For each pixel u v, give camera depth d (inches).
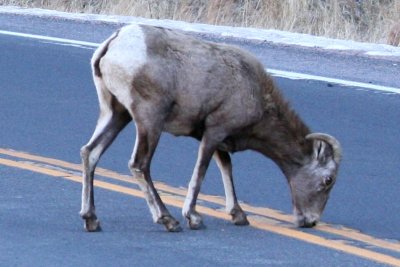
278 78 1205.1
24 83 1168.8
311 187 714.8
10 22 1571.1
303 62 1294.3
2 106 1066.1
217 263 620.7
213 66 689.6
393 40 1489.9
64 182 799.7
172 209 741.9
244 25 1624.0
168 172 848.3
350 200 786.8
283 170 722.8
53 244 649.0
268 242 669.9
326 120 1032.8
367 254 648.4
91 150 690.8
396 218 743.1
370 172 862.5
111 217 715.4
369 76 1229.1
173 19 1683.1
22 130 975.6
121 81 677.9
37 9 1728.6
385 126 1017.5
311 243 670.5
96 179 815.7
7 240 653.9
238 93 695.1
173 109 688.4
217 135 697.0
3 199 748.6
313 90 1153.4
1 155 884.6
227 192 711.7
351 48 1379.2
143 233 681.0
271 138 714.8
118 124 698.8
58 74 1216.2
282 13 1615.4
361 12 1644.9
